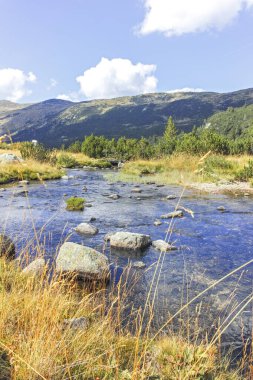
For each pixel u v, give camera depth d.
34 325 3.31
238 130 166.12
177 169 29.06
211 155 30.88
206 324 5.13
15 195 17.84
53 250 8.14
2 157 29.56
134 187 22.03
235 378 3.58
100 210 14.31
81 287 6.21
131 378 2.81
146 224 11.90
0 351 3.01
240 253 8.73
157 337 4.50
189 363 3.27
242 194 18.83
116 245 9.16
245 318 5.35
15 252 7.02
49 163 34.47
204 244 9.52
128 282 6.75
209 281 6.90
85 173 32.16
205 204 15.76
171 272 7.39
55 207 14.59
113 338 3.98
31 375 2.73
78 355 3.15
